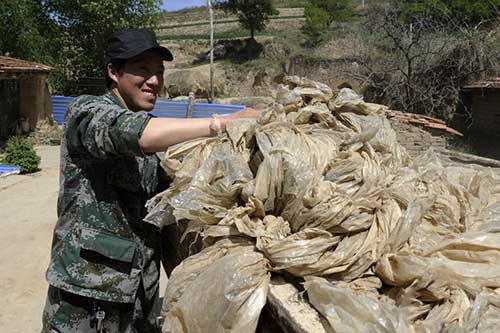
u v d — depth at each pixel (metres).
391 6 16.95
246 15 28.39
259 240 1.44
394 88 15.16
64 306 1.89
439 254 1.39
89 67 20.53
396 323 1.13
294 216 1.50
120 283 1.90
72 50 20.56
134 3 19.97
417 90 14.80
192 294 1.40
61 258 1.88
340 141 1.72
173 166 1.75
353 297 1.18
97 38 19.95
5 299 4.58
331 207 1.44
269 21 30.81
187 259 1.55
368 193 1.51
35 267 5.26
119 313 1.96
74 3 19.42
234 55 27.47
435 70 15.03
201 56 28.41
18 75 13.34
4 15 17.31
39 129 14.85
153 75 1.92
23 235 6.21
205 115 15.20
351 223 1.42
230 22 33.59
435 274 1.26
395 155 1.81
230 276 1.33
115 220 1.90
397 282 1.31
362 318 1.15
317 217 1.44
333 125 1.84
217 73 24.30
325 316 1.20
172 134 1.63
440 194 1.66
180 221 1.94
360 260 1.37
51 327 1.90
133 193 1.95
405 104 15.14
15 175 9.79
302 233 1.43
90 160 1.87
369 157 1.66
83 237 1.86
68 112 1.77
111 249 1.88
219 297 1.32
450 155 4.04
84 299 1.89
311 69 20.75
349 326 1.14
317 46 23.28
